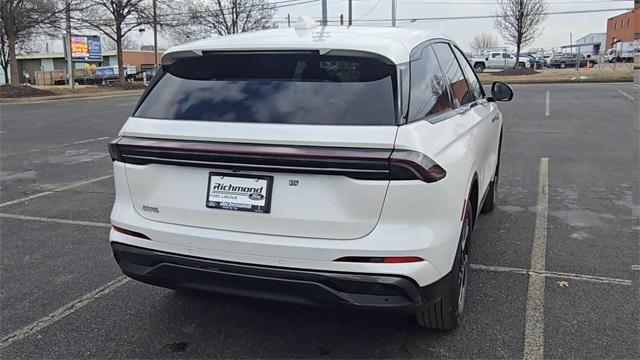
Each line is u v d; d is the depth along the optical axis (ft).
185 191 9.29
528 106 54.49
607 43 283.79
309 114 8.79
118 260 10.11
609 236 15.88
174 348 10.32
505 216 18.10
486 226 17.03
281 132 8.59
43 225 18.19
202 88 9.82
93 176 26.23
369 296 8.48
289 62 9.59
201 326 11.13
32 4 88.07
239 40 10.02
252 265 8.89
